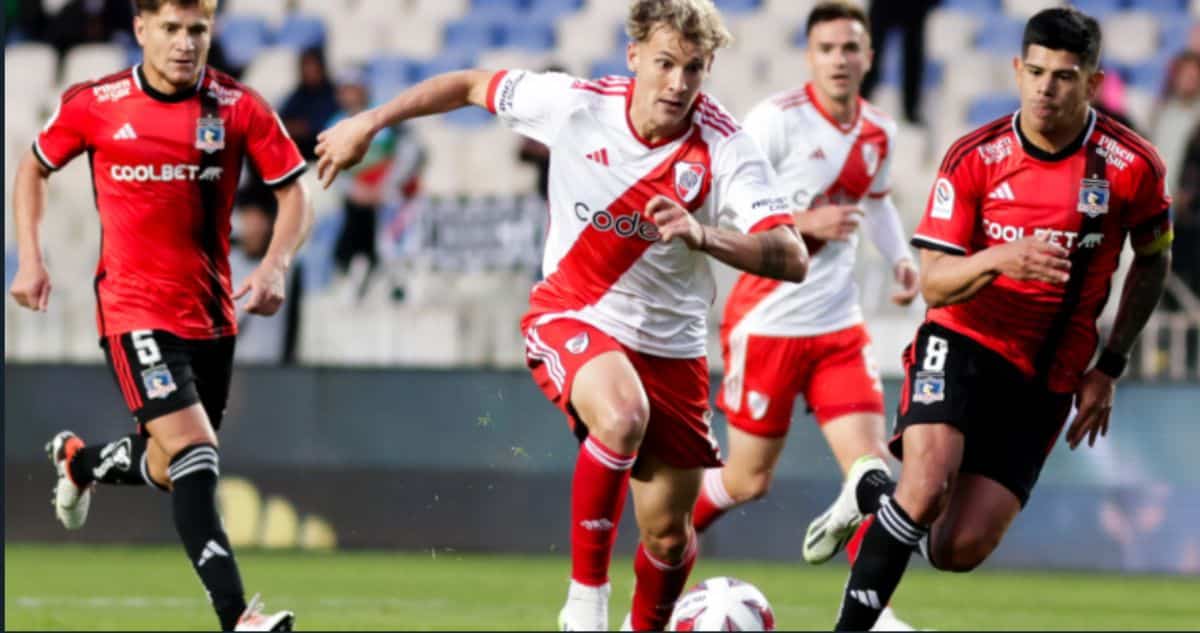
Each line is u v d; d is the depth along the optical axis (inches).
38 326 1815.9
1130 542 1640.0
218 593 804.6
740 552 1663.4
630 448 757.9
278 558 1596.9
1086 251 784.9
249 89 882.1
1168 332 1726.1
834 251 1090.1
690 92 744.3
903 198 1851.6
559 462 1681.8
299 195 885.2
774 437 1112.8
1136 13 1923.0
